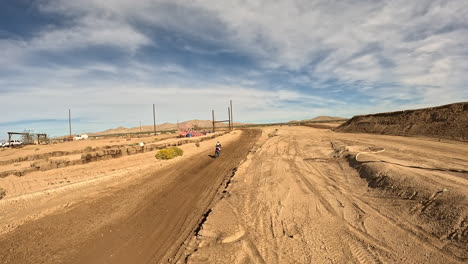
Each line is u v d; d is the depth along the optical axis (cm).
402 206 674
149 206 919
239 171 1400
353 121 4000
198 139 3753
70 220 787
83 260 573
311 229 638
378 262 478
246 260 518
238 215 759
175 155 2170
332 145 2161
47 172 1341
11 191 1036
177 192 1095
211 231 658
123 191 1097
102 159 1761
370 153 1429
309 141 2745
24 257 582
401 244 520
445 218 550
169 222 771
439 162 1078
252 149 2544
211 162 1914
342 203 786
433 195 650
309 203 814
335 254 519
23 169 1318
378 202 747
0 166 1605
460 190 623
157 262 549
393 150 1511
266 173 1310
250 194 960
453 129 1955
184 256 560
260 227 672
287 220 704
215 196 1010
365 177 989
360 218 665
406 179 791
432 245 493
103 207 902
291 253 536
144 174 1443
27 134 5044
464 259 435
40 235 688
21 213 823
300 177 1159
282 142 2898
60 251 611
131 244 641
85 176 1320
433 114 2380
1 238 668
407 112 2819
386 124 2950
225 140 4150
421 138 2056
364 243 546
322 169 1287
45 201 934
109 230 723
